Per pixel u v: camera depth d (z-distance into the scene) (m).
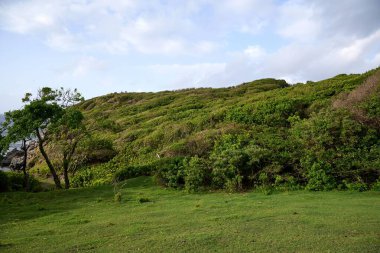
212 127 28.69
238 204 13.11
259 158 17.11
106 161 31.02
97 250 8.54
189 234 9.29
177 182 18.08
